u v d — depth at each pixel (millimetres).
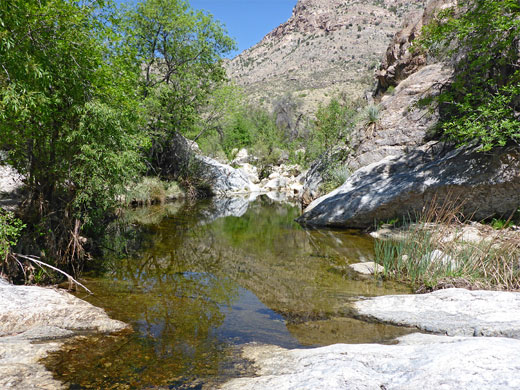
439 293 4574
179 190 20594
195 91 19750
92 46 6074
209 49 20328
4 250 4785
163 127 18875
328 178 16391
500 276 5152
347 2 193000
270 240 9578
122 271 6461
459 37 9242
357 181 12328
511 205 8547
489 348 2520
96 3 6145
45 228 6395
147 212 14727
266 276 6223
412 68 20344
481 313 3941
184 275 6277
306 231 10812
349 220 10828
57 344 3312
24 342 3250
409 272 5957
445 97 10094
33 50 5027
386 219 10383
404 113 16391
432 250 6332
